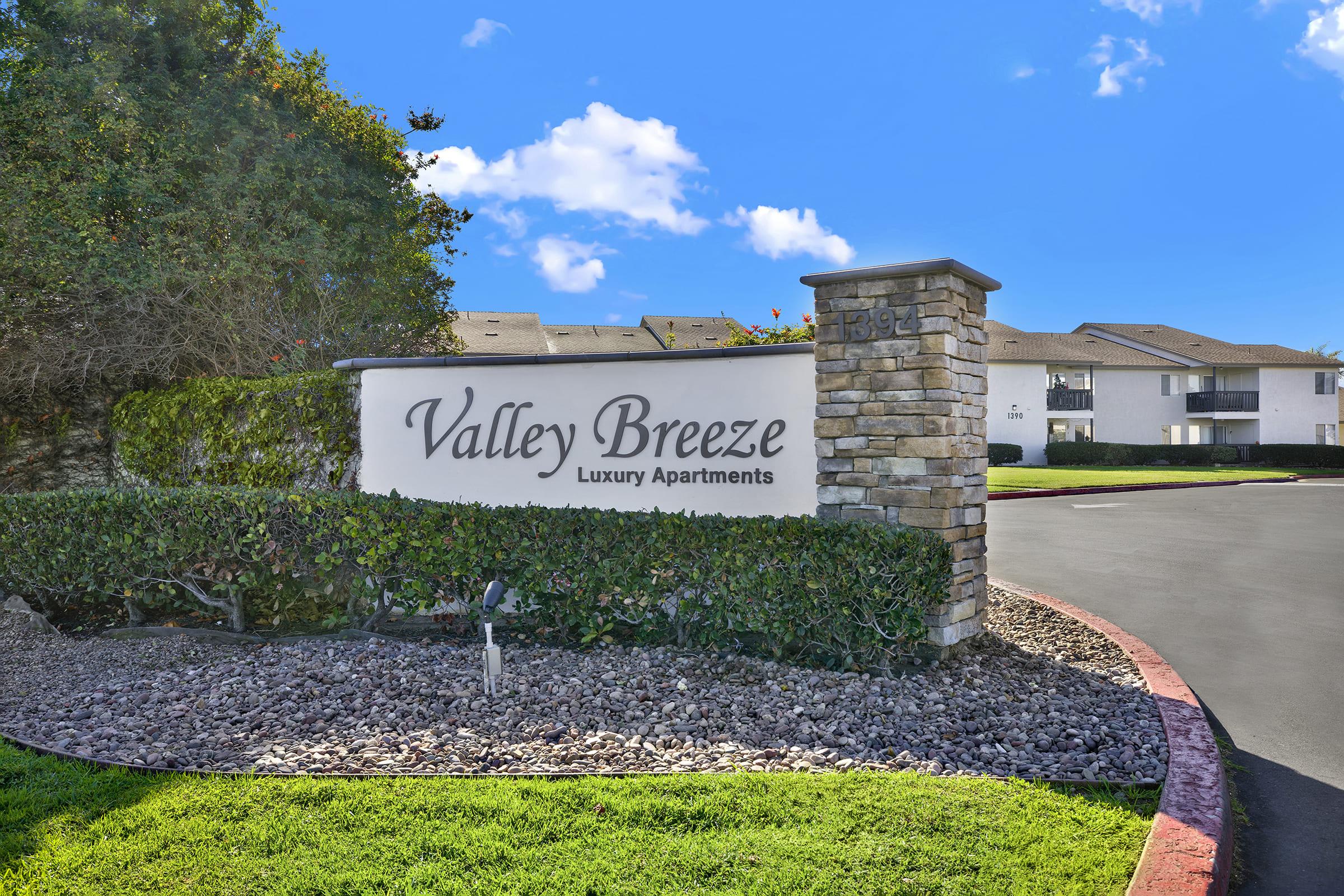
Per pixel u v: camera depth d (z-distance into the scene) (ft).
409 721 14.88
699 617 19.01
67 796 11.46
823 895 8.88
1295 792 12.92
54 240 36.19
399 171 50.01
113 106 37.83
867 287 19.01
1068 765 12.75
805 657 18.24
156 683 17.54
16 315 35.96
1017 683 17.30
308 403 27.66
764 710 15.29
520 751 13.34
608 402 23.48
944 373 18.06
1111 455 121.39
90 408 36.52
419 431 25.57
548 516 19.70
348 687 16.75
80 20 37.99
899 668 17.79
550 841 10.15
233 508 21.56
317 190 44.24
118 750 13.43
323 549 21.63
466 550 20.15
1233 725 15.85
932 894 8.98
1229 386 137.08
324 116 46.03
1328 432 135.13
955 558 18.60
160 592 22.81
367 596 21.17
